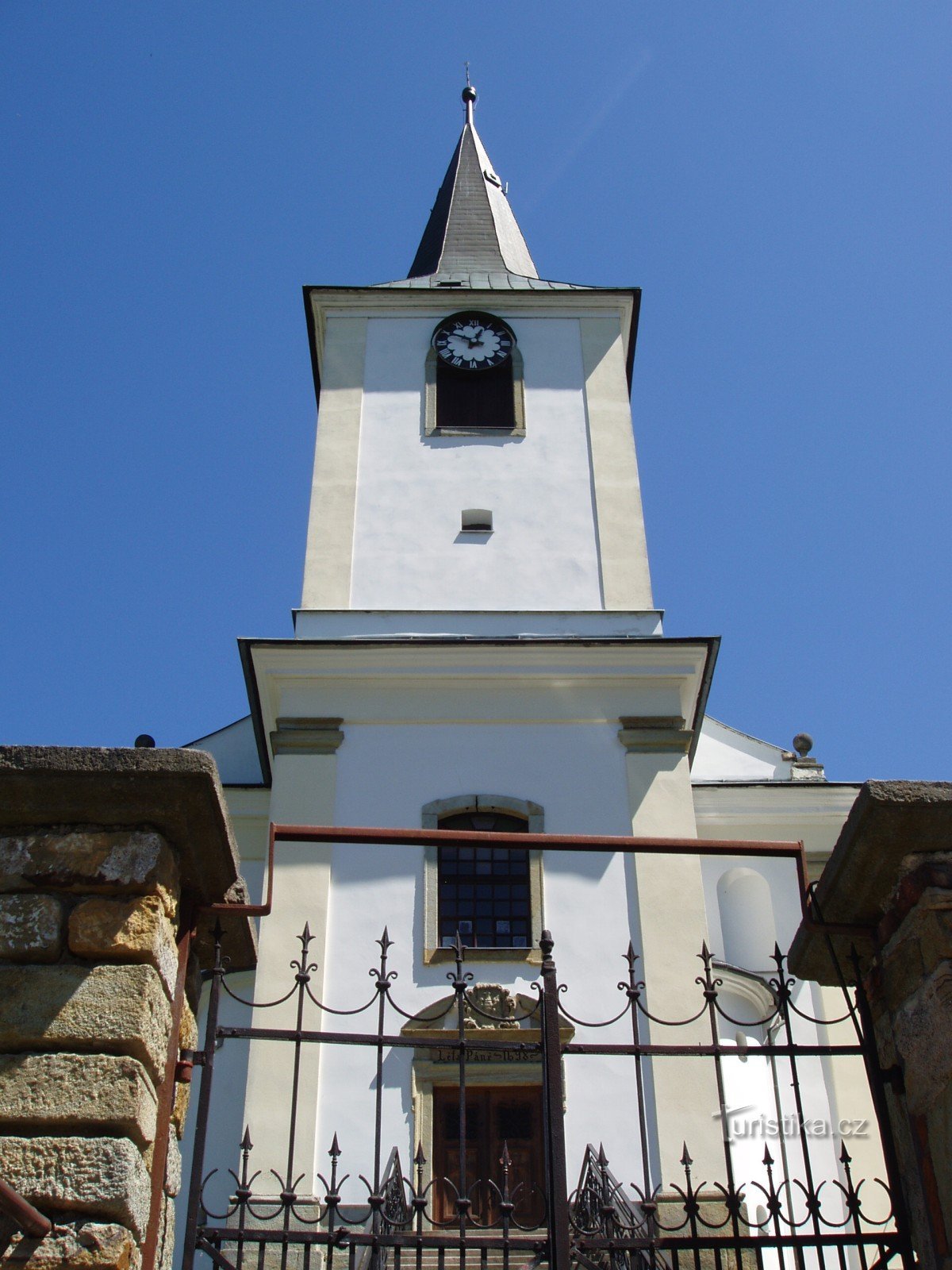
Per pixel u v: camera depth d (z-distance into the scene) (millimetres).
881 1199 15305
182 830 5387
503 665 17047
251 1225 12727
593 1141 13438
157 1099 5164
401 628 17875
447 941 14938
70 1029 4918
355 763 16297
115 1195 4648
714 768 19688
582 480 19531
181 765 5250
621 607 18219
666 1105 13672
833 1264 14820
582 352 21078
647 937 14844
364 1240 5641
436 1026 14078
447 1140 13453
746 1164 15000
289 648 17000
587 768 16297
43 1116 4754
